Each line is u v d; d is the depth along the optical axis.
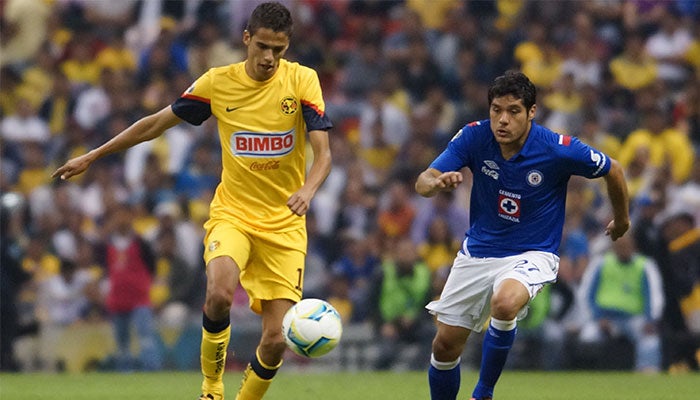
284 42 26.50
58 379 47.25
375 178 67.12
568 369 53.09
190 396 37.66
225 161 27.72
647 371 52.69
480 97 72.12
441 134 69.62
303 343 25.20
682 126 70.94
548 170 26.39
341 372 52.81
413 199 64.69
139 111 70.25
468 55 74.00
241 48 74.56
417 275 53.22
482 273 26.86
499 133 25.78
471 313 27.14
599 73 73.94
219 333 27.11
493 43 74.56
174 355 54.19
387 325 53.25
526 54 74.00
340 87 73.19
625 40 76.56
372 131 69.00
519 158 26.33
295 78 27.39
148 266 54.72
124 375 50.38
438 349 27.56
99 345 54.16
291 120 27.31
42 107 71.75
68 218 60.72
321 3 76.94
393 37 75.12
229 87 27.34
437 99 70.12
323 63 73.75
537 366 53.09
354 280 56.84
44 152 69.56
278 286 27.56
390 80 71.88
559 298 53.97
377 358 53.34
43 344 54.25
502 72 73.88
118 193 66.19
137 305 54.16
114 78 71.69
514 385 42.94
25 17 76.31
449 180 24.92
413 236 60.91
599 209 61.41
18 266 55.38
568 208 58.12
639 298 52.84
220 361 27.67
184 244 58.44
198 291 56.12
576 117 69.31
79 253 57.78
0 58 76.00
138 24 78.25
